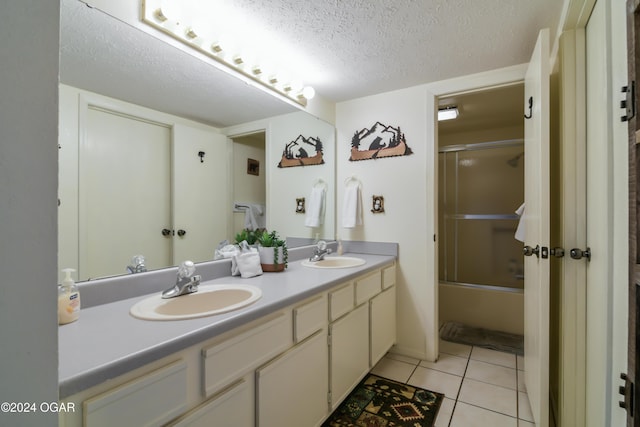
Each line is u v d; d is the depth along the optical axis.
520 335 2.63
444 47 1.64
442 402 1.67
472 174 3.52
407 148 2.22
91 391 0.62
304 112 2.18
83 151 1.11
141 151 1.29
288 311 1.17
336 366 1.48
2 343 0.35
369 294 1.82
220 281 1.42
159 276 1.26
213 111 1.59
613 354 0.91
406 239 2.24
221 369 0.88
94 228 1.13
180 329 0.81
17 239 0.36
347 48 1.65
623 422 0.83
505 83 1.90
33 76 0.37
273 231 1.91
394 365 2.11
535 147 1.44
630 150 0.62
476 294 2.86
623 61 0.83
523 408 1.62
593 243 1.13
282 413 1.11
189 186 1.50
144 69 1.27
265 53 1.70
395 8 1.31
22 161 0.36
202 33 1.35
